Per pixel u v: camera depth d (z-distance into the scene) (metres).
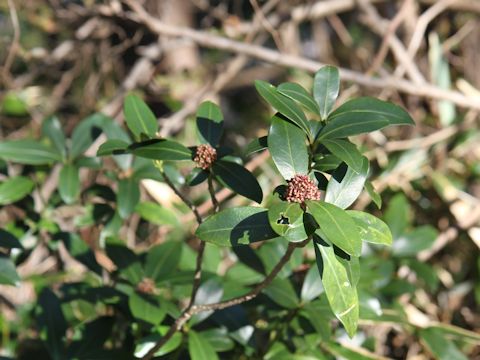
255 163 1.60
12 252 1.26
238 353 1.19
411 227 1.82
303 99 0.93
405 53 1.93
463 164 1.91
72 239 1.24
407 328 1.37
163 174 1.00
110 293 1.15
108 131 1.30
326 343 1.17
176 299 1.25
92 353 1.15
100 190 1.29
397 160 1.80
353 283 0.87
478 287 1.70
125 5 1.97
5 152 1.24
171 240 1.21
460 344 1.43
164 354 1.11
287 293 1.13
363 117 0.92
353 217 0.89
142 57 2.04
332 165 0.91
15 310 1.59
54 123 1.30
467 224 1.73
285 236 0.83
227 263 1.54
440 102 1.91
